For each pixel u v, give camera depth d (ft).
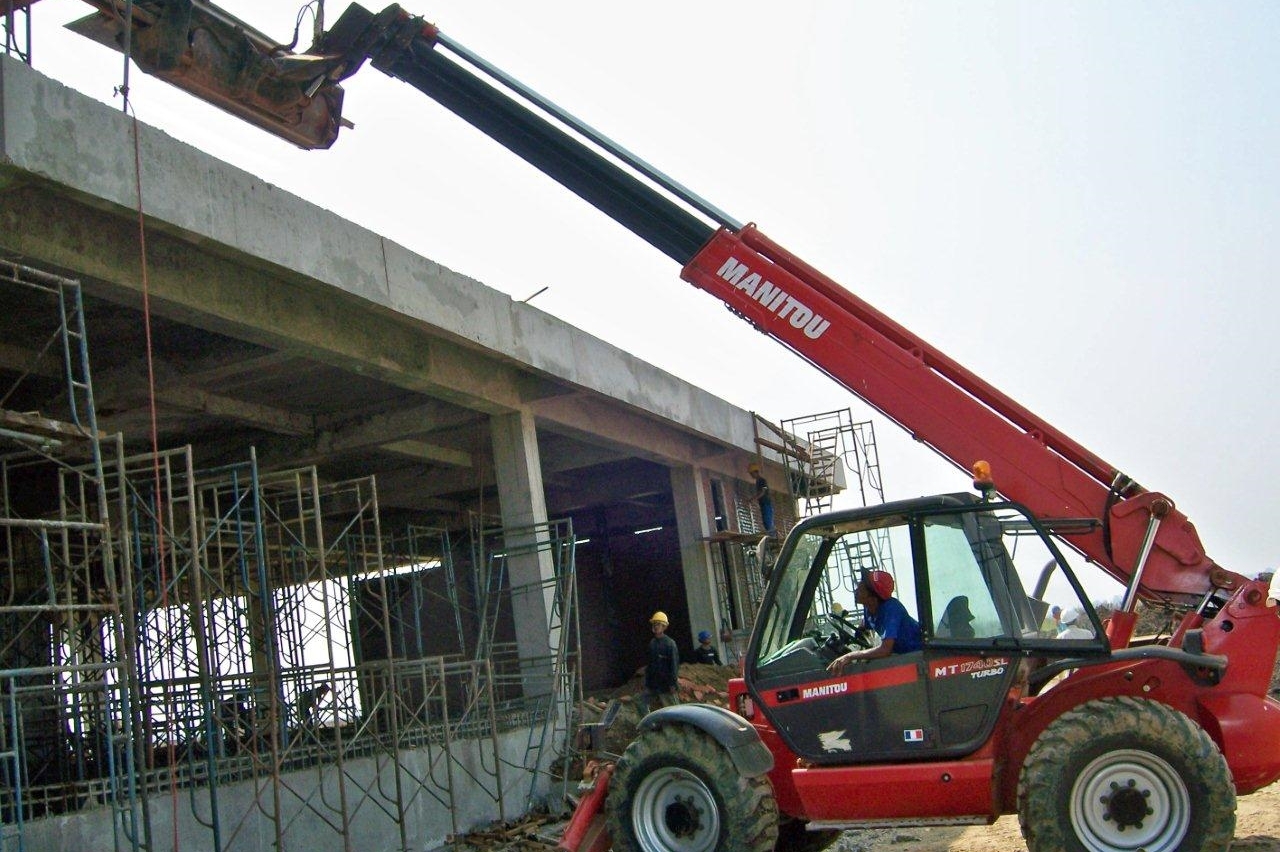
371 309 51.06
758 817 26.68
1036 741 25.46
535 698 60.85
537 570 64.08
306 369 59.67
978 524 27.30
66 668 30.66
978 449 29.68
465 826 49.47
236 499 42.29
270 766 41.83
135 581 51.49
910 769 26.30
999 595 26.84
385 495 88.58
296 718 50.31
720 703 68.49
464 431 76.84
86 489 55.06
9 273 39.37
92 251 40.27
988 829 34.73
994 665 26.50
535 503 64.95
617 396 70.85
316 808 42.04
